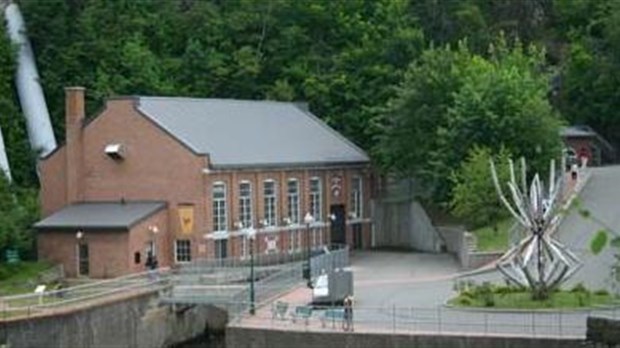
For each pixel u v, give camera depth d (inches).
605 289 3174.2
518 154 4269.2
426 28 5890.8
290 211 4485.7
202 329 3469.5
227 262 4094.5
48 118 5280.5
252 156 4318.4
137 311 3240.7
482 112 4313.5
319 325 2945.4
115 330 3154.5
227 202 4192.9
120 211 4094.5
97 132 4247.0
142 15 5792.3
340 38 5541.3
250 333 2928.2
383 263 4222.4
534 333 2714.1
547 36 6220.5
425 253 4544.8
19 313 2942.9
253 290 3189.0
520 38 6186.0
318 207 4635.8
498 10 6225.4
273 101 5167.3
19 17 5433.1
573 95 5748.0
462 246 4037.9
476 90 4350.4
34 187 5029.5
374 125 4972.9
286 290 3511.3
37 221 4261.8
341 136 4992.6
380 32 5383.9
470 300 3080.7
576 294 3083.2
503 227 4057.6
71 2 5575.8
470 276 3590.1
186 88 5575.8
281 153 4480.8
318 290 3189.0
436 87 4594.0
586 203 3966.5
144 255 4023.1
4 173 4658.0
